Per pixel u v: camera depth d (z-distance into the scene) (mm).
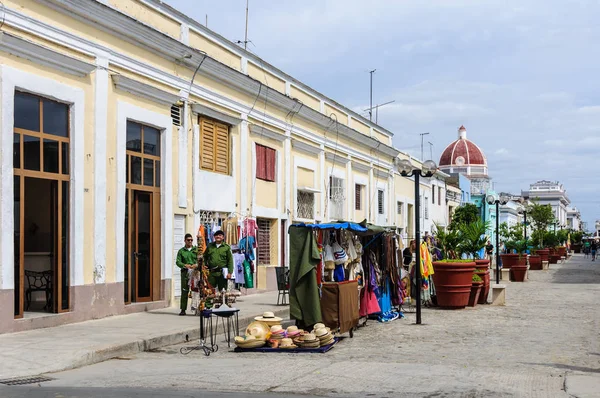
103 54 13883
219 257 13789
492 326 13805
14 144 11703
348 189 29391
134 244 15180
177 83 16625
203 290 13211
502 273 31000
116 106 14289
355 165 30312
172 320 13469
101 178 13734
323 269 12227
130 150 15008
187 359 9945
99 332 11625
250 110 20469
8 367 8758
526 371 8750
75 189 13000
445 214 50531
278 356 10148
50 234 12617
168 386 7766
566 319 15031
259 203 21250
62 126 12898
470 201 60625
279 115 22656
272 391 7488
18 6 11719
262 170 21500
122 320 13391
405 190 39219
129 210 14891
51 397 7051
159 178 16016
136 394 7215
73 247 12945
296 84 24219
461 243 19906
